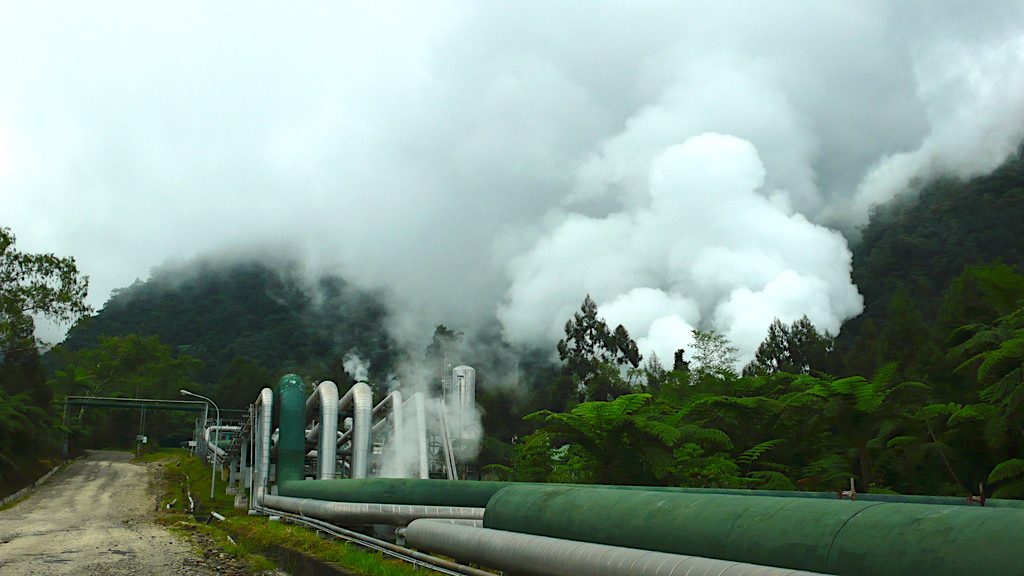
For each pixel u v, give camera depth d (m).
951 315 44.25
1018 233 121.38
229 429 81.62
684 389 43.97
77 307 58.28
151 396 129.50
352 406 45.84
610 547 8.34
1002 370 26.53
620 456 27.36
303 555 16.67
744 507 7.32
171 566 19.86
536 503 10.41
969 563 5.23
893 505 6.21
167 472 82.62
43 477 69.38
